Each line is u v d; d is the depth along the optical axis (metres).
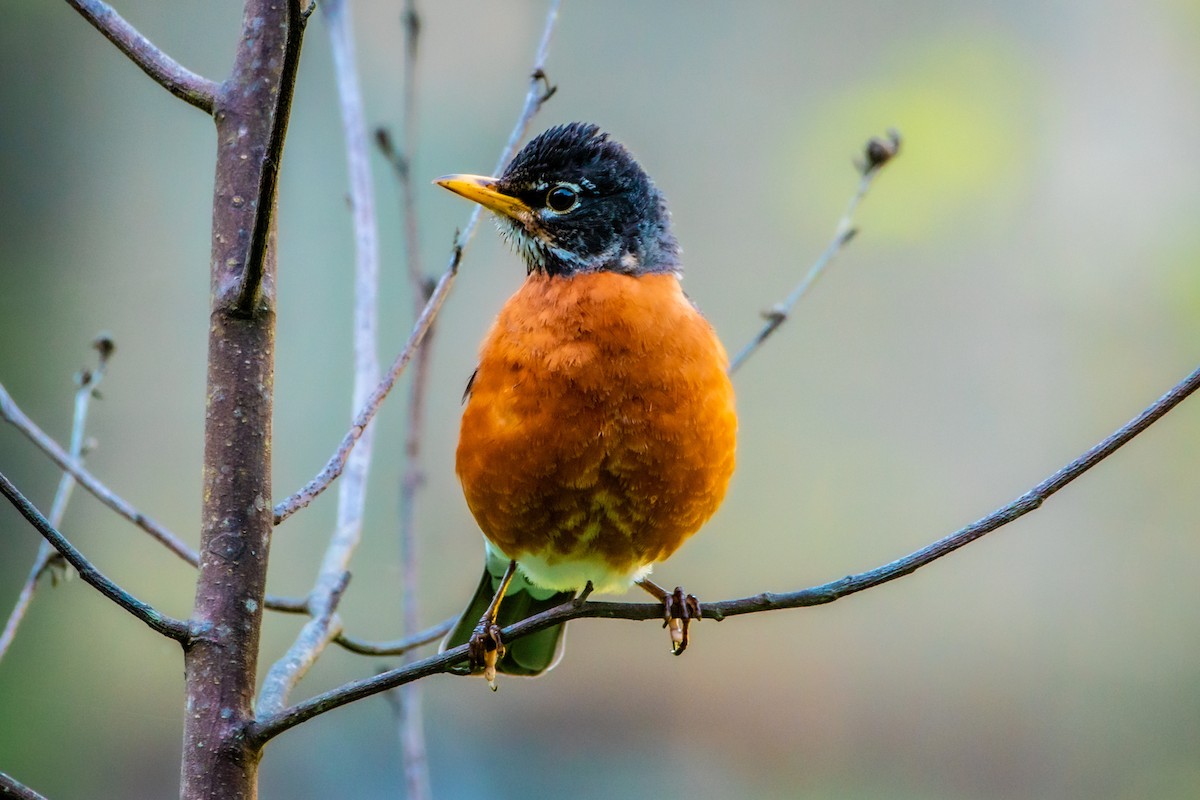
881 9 16.81
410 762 6.04
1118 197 16.22
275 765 12.81
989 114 16.28
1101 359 15.59
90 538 12.41
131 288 13.59
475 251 15.08
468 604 7.66
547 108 16.55
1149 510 14.87
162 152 13.88
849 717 14.70
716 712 14.81
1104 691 14.22
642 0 16.80
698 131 16.70
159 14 15.00
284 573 13.51
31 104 12.95
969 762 14.27
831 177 16.08
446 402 14.48
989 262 16.02
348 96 6.34
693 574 15.25
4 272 12.68
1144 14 16.44
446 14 16.23
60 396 12.59
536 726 14.48
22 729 11.12
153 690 11.77
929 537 15.09
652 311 6.19
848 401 15.84
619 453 6.12
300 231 14.95
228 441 4.53
